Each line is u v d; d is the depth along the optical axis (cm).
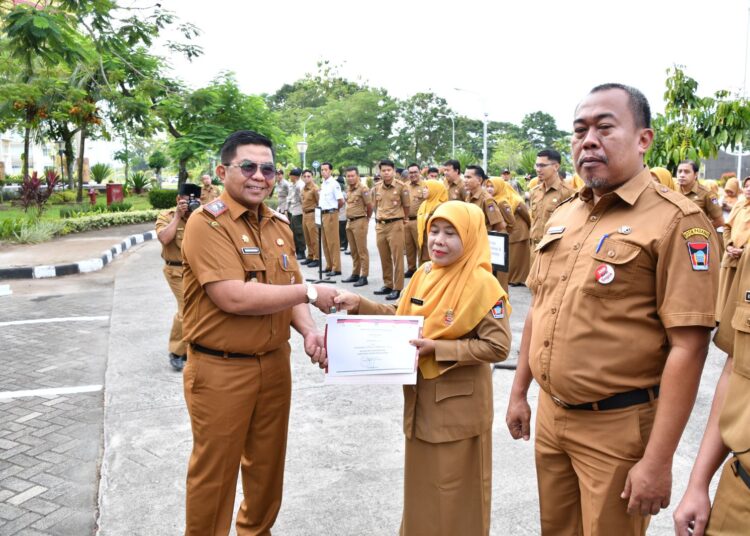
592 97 185
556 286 195
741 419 145
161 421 411
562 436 197
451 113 5681
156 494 317
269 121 1580
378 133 4916
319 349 248
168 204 2211
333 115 4825
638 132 183
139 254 1286
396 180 853
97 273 1041
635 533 188
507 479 328
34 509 307
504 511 296
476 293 219
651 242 174
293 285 236
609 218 187
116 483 328
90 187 2956
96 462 359
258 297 225
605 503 184
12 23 730
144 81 1417
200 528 244
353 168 921
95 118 1911
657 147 820
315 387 473
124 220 1833
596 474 186
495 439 376
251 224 244
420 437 224
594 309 182
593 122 183
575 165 193
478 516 227
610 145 180
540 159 707
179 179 1518
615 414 182
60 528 290
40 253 1188
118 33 1253
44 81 1587
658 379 182
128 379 495
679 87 811
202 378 236
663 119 824
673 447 169
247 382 237
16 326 680
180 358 516
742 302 149
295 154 4169
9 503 313
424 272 241
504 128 7069
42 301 819
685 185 681
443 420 220
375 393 461
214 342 233
